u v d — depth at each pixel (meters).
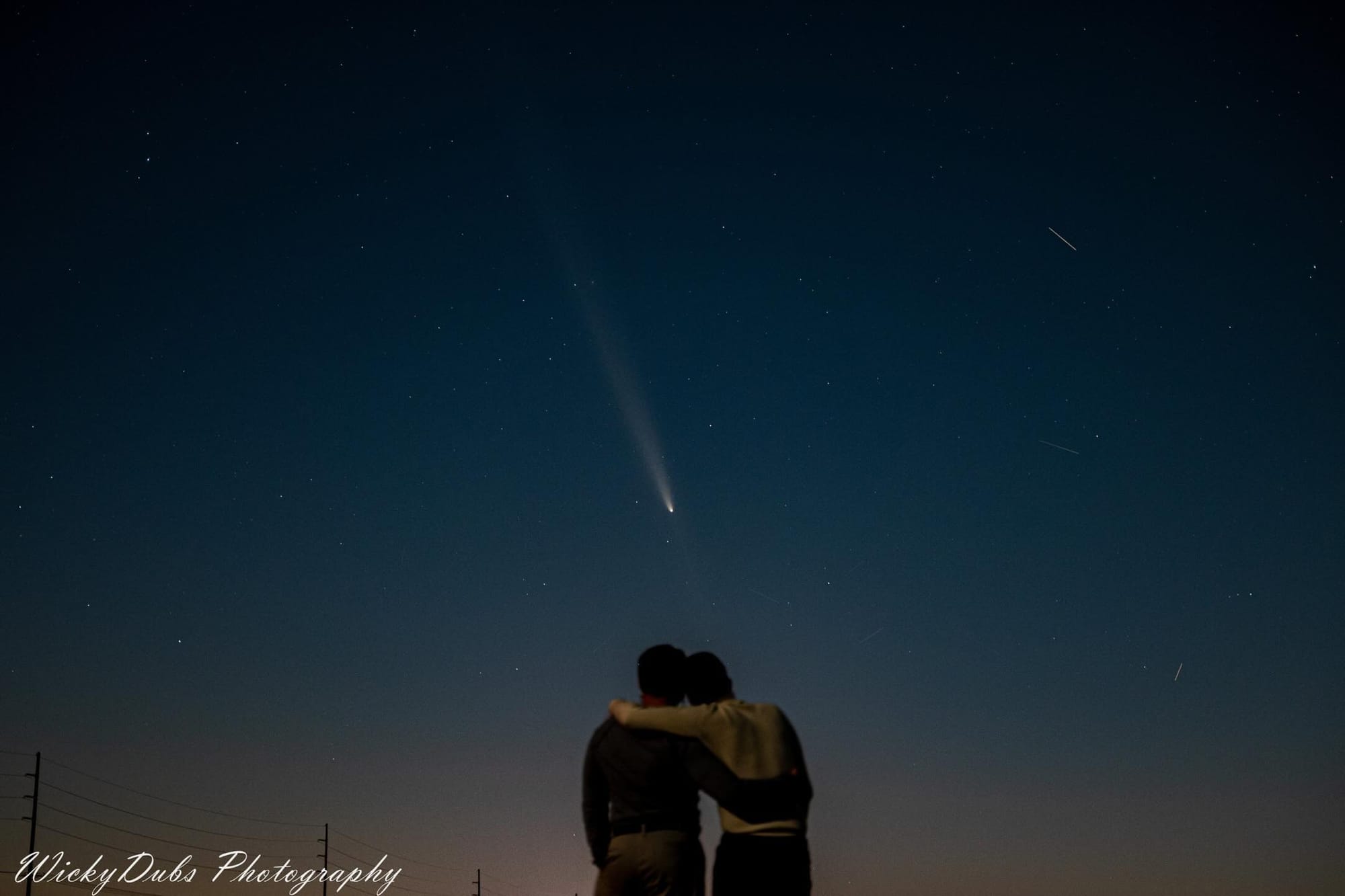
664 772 4.00
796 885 3.72
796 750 3.94
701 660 4.27
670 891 3.94
